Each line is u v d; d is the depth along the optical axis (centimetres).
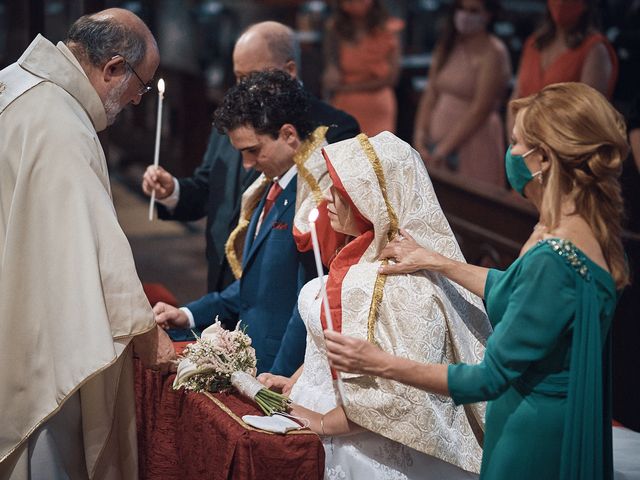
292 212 320
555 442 234
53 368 276
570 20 517
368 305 269
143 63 296
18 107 282
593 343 228
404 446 273
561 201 231
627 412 438
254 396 268
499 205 529
